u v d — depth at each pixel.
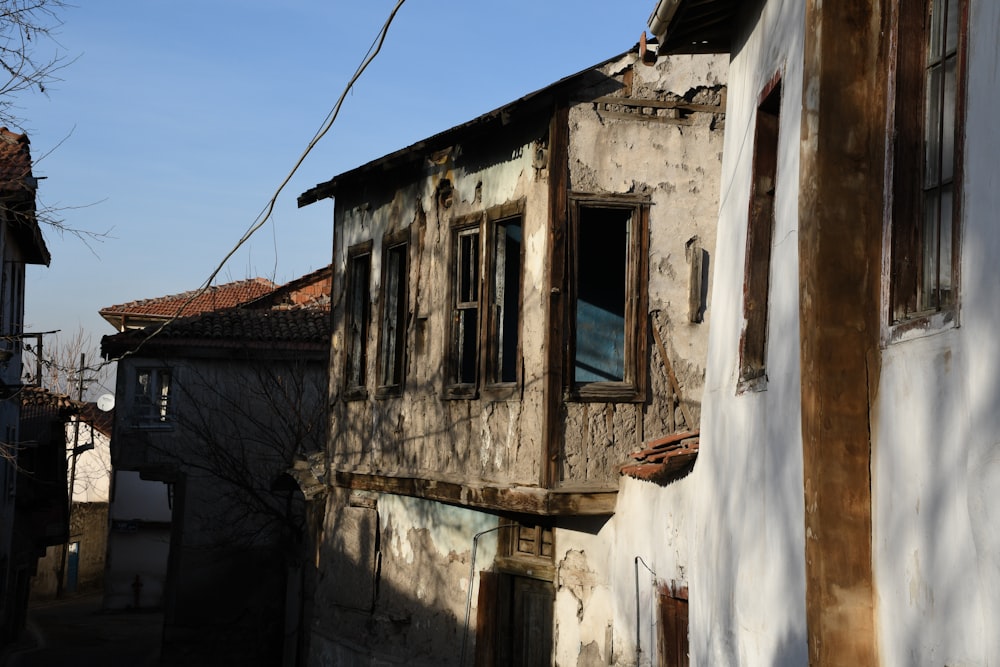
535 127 12.56
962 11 4.85
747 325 7.59
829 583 5.74
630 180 12.35
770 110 7.65
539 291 12.33
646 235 12.34
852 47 6.01
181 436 25.00
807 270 6.04
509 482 12.54
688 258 12.45
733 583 7.60
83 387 14.91
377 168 15.36
